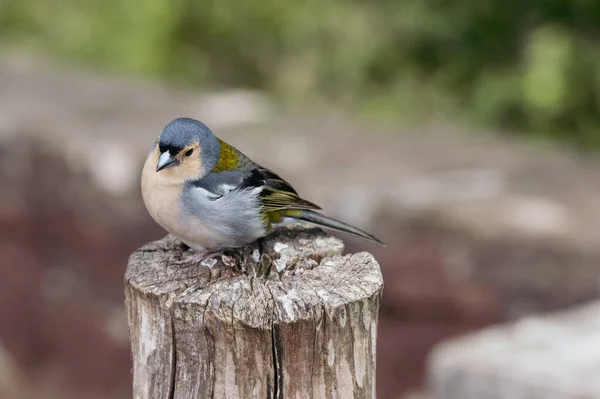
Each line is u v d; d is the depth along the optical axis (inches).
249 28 786.8
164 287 221.9
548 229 420.2
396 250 434.6
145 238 467.2
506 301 424.8
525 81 669.9
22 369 503.8
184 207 257.9
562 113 676.7
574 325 367.2
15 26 805.2
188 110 593.9
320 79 763.4
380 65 761.0
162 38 778.2
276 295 215.8
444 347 388.2
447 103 724.0
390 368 440.5
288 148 522.9
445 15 751.7
